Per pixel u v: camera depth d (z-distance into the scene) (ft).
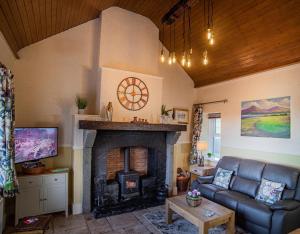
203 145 16.20
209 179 13.89
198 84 18.35
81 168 12.21
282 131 12.28
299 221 9.34
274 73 12.86
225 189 12.57
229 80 15.69
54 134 11.77
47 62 12.56
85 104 12.44
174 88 17.44
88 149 12.17
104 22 13.33
